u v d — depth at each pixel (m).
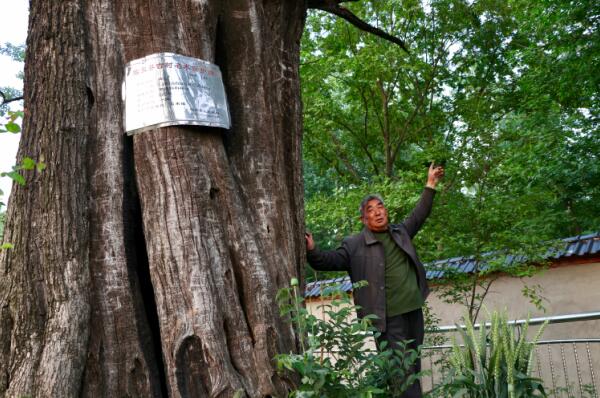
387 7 15.34
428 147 9.45
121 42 3.62
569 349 7.97
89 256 3.29
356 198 9.30
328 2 5.33
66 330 3.09
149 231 3.26
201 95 3.54
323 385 2.86
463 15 14.95
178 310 3.07
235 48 3.98
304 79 14.53
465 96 15.38
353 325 3.10
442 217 6.93
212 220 3.29
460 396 3.48
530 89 13.02
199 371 2.99
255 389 2.99
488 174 7.07
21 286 3.20
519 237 6.64
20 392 2.97
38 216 3.30
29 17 3.82
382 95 15.87
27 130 3.53
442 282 7.38
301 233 4.13
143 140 3.41
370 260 4.31
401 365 3.44
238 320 3.13
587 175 12.37
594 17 11.45
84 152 3.45
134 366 3.15
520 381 3.36
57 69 3.55
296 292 3.24
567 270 8.30
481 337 3.59
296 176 4.25
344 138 17.38
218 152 3.53
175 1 3.69
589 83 12.05
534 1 12.45
